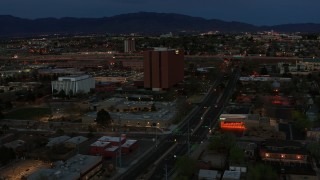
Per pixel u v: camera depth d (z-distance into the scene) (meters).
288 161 194.12
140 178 184.88
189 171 181.50
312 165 192.50
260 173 169.88
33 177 170.62
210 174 176.75
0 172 191.75
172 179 177.75
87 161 189.38
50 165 198.00
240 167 182.75
